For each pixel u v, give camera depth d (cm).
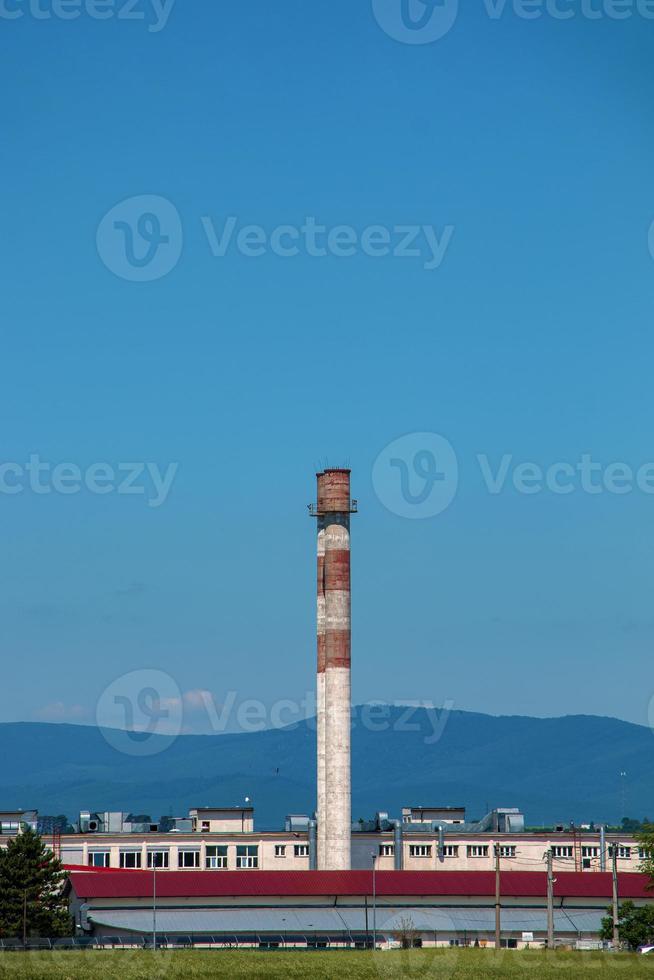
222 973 14800
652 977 14650
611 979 14362
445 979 14388
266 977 14438
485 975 14775
